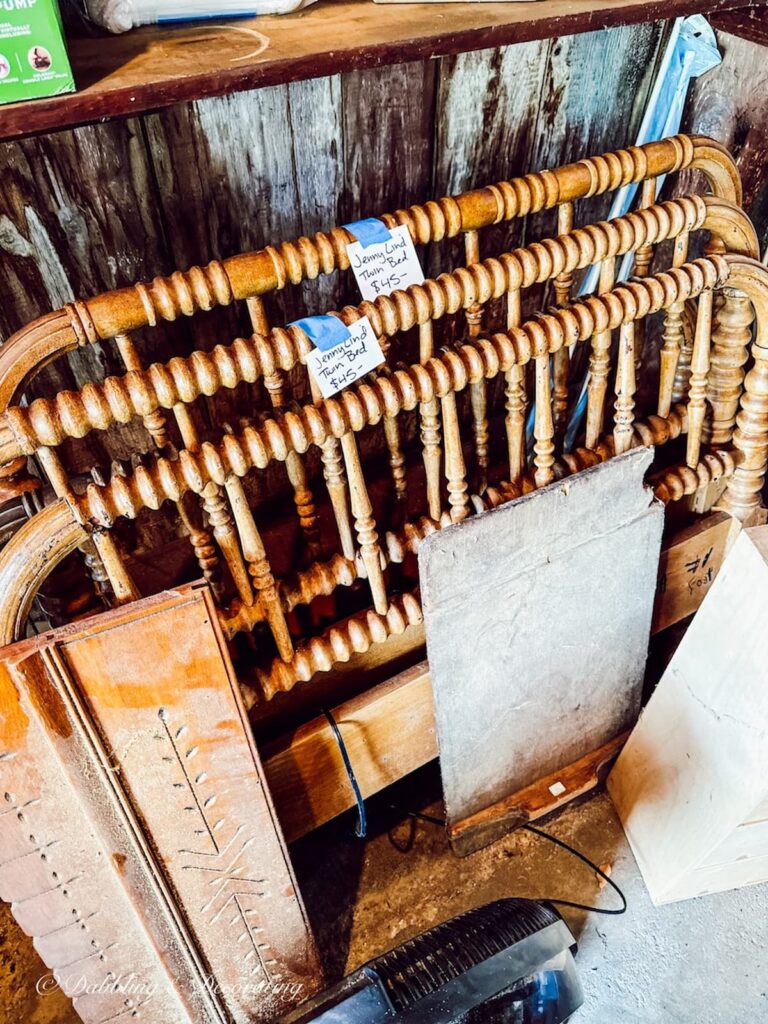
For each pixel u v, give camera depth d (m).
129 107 0.78
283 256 0.93
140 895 1.07
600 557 1.30
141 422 1.23
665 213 1.16
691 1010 1.31
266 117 1.05
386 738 1.33
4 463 0.88
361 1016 1.02
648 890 1.46
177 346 1.19
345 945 1.42
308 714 1.38
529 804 1.51
